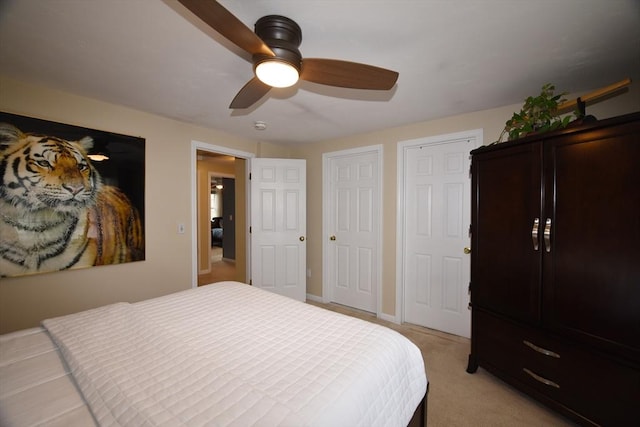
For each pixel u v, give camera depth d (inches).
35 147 75.7
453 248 105.7
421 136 109.1
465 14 48.2
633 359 49.4
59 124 79.7
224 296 70.2
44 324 50.3
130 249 95.2
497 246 72.4
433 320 111.0
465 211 102.8
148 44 57.8
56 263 79.7
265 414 29.3
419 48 58.8
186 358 40.2
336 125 113.3
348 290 135.3
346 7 46.4
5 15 48.3
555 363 60.4
